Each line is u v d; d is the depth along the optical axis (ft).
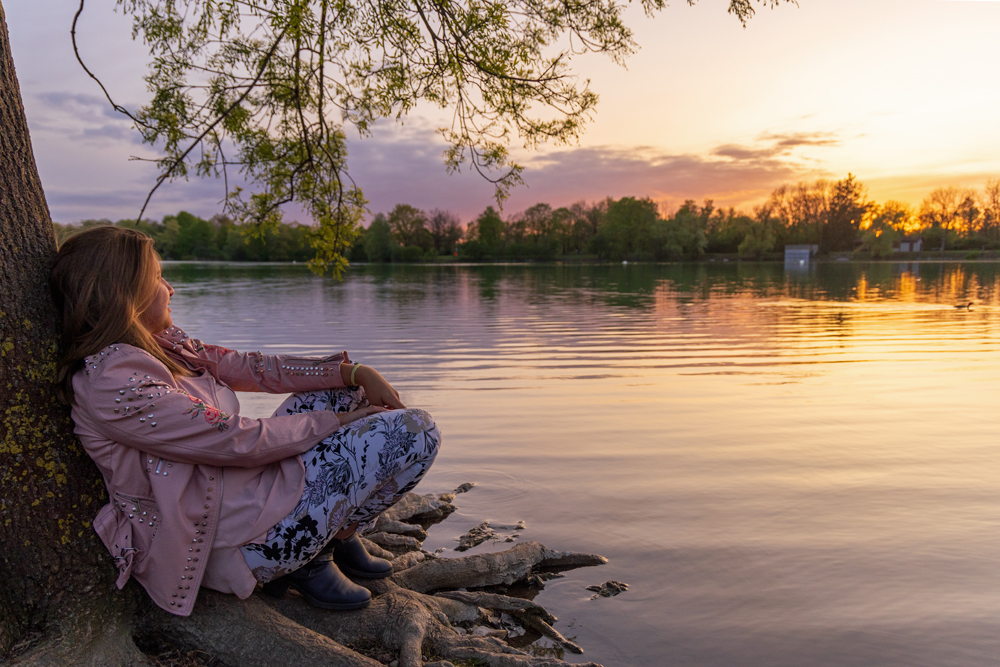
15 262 5.57
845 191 363.76
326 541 6.09
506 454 14.61
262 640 5.85
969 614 7.72
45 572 5.51
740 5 11.41
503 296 76.02
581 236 377.09
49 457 5.55
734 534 10.11
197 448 5.43
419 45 12.71
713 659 6.86
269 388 7.20
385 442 6.11
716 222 391.65
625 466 13.69
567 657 6.97
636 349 32.65
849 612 7.79
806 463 13.83
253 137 13.21
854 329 41.11
